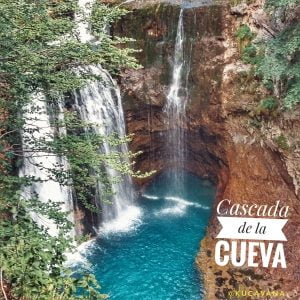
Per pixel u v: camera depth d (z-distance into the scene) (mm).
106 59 8977
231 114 15453
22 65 7688
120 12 9016
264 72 12891
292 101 12414
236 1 15320
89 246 15211
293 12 13578
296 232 13219
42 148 9148
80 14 9891
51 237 6594
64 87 8664
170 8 16250
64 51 8094
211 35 15758
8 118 8906
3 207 7387
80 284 6152
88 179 9555
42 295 5824
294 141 13352
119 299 12625
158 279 13422
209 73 15938
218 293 12570
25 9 7488
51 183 13867
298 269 12430
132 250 15000
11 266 5758
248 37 15133
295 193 13461
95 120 16188
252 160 14914
